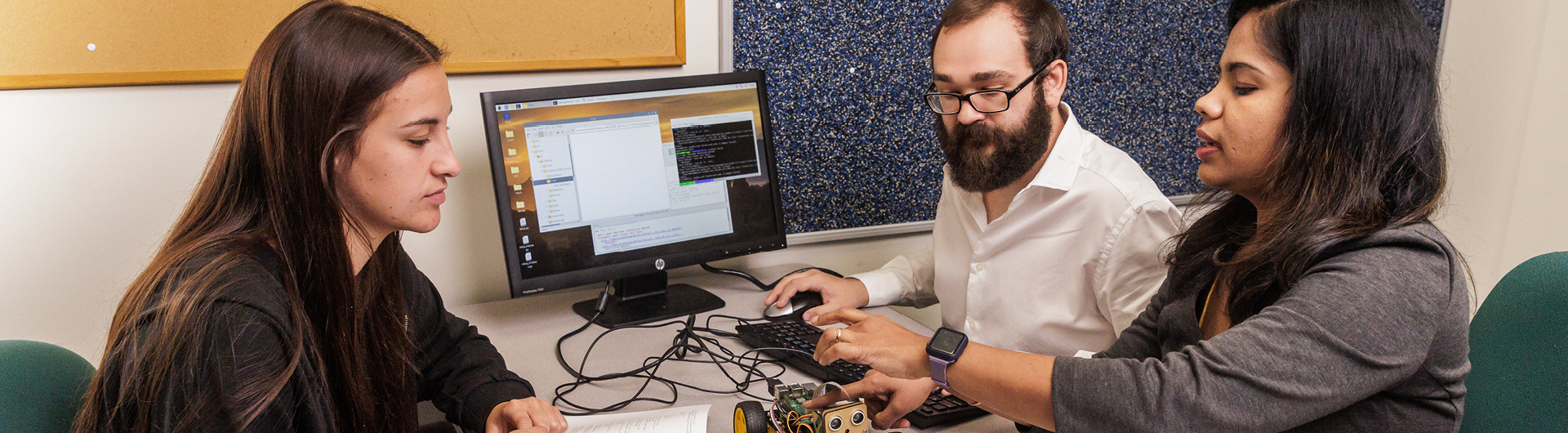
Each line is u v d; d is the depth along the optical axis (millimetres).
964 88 1132
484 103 1153
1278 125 674
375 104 642
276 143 637
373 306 802
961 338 760
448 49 1241
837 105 1509
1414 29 640
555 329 1219
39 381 742
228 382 600
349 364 709
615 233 1263
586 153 1229
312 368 662
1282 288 670
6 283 1108
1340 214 638
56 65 1070
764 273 1531
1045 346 1210
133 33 1096
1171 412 633
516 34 1285
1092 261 1149
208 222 666
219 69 1150
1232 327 702
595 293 1403
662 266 1299
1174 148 1812
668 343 1161
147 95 1124
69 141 1100
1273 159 686
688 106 1301
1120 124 1735
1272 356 605
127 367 603
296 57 627
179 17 1113
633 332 1209
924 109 1589
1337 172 644
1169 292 867
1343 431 648
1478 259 2025
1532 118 1881
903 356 789
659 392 992
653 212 1289
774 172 1389
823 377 1021
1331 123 643
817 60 1472
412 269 968
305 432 659
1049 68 1132
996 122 1126
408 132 667
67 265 1133
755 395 986
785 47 1443
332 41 633
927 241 1709
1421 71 638
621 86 1244
